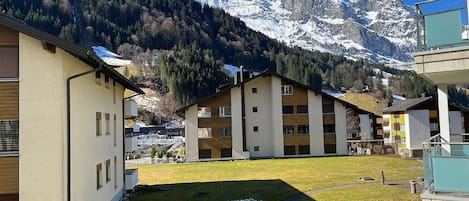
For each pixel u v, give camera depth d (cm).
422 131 4703
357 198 2052
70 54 1327
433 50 885
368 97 13638
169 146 6412
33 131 1255
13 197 1239
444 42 879
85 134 1498
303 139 4784
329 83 14950
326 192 2267
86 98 1520
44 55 1269
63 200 1253
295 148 4769
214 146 4616
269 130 4838
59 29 13450
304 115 4806
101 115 1762
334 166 3553
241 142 4644
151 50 14512
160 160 4575
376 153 4806
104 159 1806
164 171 3566
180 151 5209
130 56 13788
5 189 1238
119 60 13312
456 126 4728
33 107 1258
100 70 1497
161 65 12281
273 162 4078
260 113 4841
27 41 1269
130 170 2505
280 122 4766
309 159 4303
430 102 4741
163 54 13150
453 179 825
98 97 1711
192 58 12788
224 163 4175
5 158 1245
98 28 14650
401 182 2534
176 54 13238
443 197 820
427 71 886
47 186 1248
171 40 15388
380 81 14900
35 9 13862
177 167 3888
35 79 1262
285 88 4819
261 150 4806
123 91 2322
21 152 1248
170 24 15812
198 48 14475
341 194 2180
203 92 11350
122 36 14800
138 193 2392
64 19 14250
